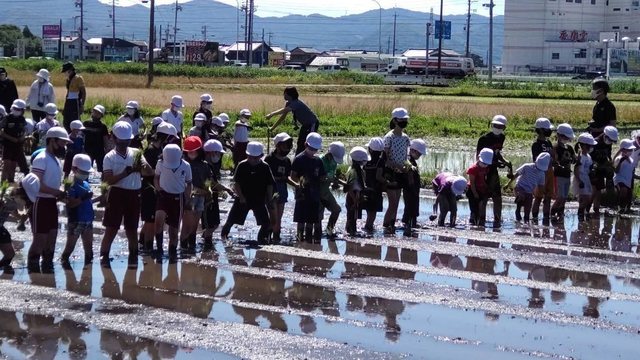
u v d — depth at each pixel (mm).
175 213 12773
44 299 10375
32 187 11695
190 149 13312
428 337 9414
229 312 10164
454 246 14258
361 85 80438
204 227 13867
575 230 16391
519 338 9469
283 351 8781
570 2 134375
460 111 46312
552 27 133500
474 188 16641
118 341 9008
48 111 19906
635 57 116062
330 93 65812
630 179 18688
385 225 15883
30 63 89938
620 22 135500
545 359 8820
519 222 17172
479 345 9188
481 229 16141
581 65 130250
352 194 15000
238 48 157125
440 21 92688
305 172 14227
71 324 9508
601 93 18656
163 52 136375
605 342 9414
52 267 11984
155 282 11391
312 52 165000
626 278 12375
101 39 158000
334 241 14469
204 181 13438
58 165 11977
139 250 13266
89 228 12281
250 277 11805
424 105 49500
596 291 11539
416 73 101562
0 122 18547
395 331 9594
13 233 14125
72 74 23266
